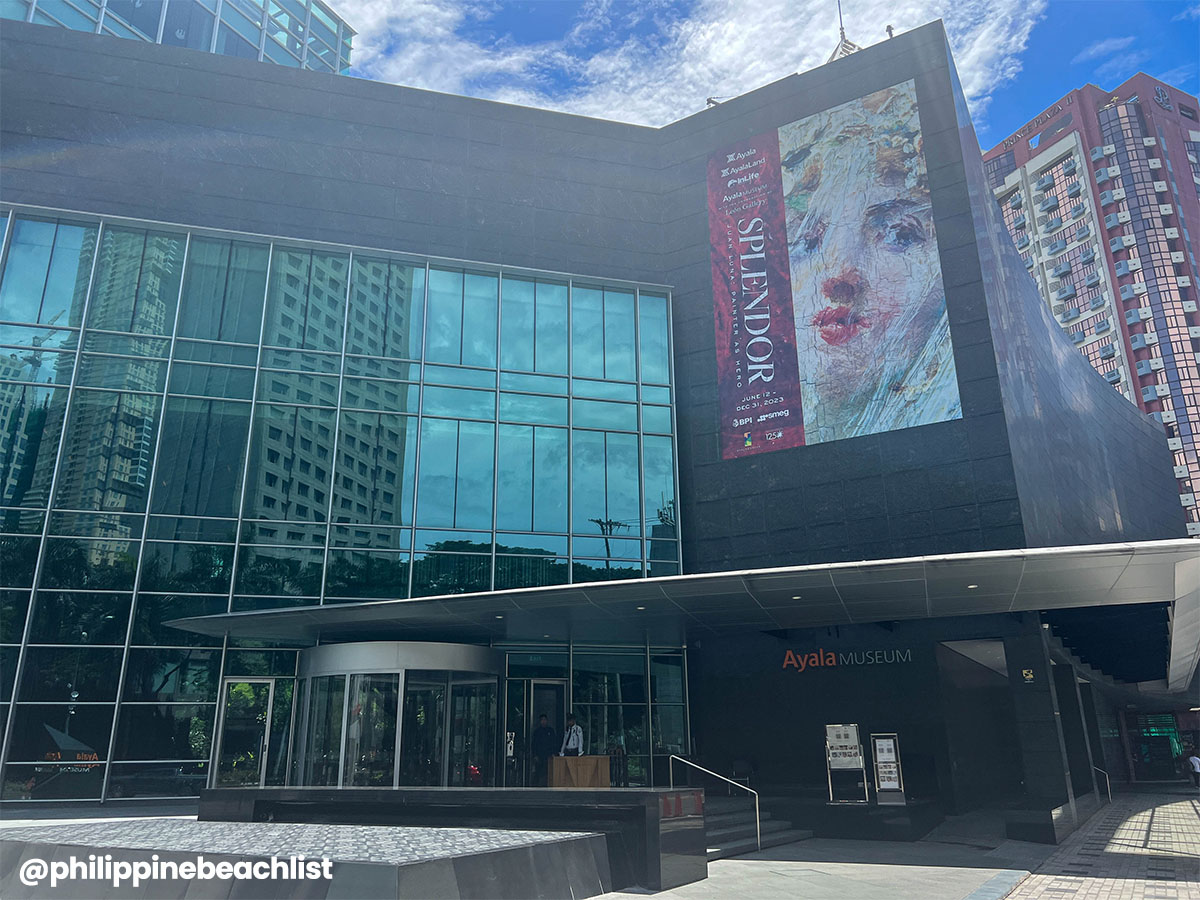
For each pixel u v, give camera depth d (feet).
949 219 78.33
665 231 93.25
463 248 87.30
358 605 54.85
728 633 66.18
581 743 63.00
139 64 83.35
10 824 50.08
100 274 77.15
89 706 67.05
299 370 79.61
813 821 54.29
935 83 82.28
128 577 70.49
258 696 70.69
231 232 81.00
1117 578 43.86
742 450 83.30
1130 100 325.21
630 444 86.07
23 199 76.64
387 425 80.48
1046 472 85.66
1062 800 51.98
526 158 92.17
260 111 85.46
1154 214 309.42
